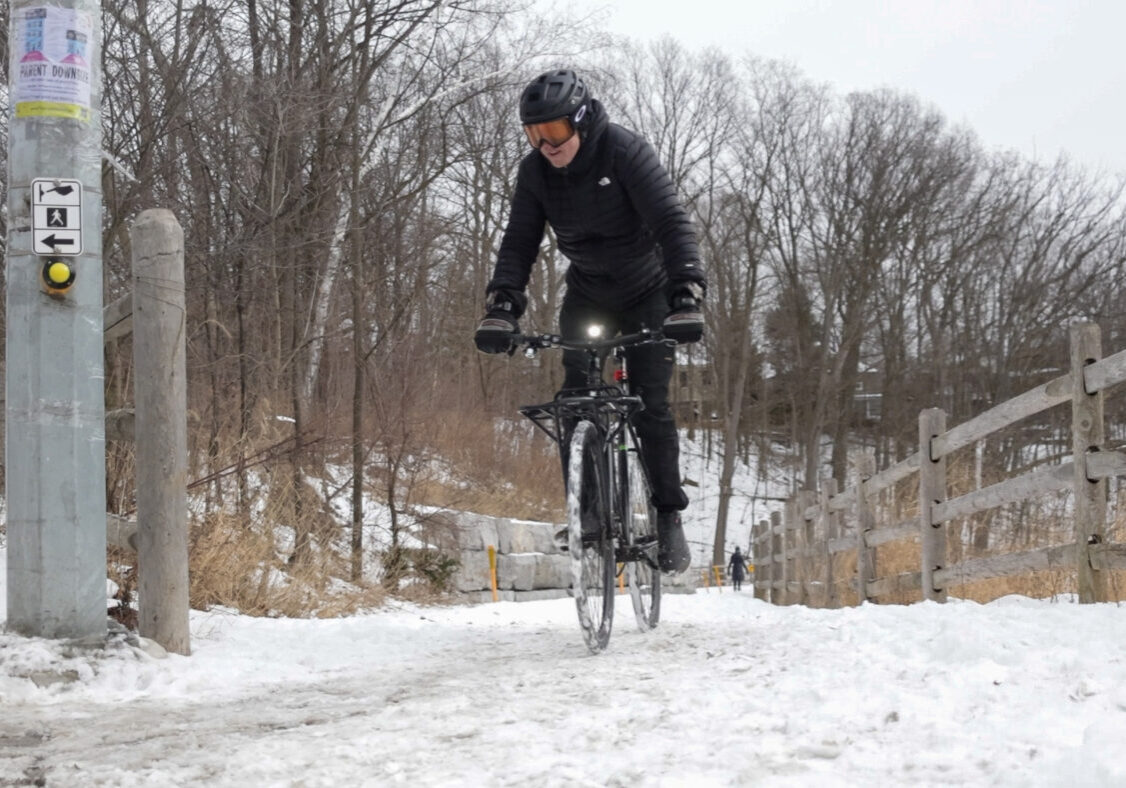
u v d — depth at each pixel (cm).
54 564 402
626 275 482
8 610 405
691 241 455
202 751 256
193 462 832
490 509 1623
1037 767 188
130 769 238
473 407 2006
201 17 944
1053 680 270
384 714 297
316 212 1208
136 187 888
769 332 4234
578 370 473
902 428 4025
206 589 736
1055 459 2092
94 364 414
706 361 4362
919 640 359
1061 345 3800
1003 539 870
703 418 4550
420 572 1199
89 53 422
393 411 1253
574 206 464
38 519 402
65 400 406
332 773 226
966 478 1107
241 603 766
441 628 609
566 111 432
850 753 212
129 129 903
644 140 464
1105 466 495
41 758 257
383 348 1326
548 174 466
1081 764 181
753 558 1733
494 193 2612
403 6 1347
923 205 3909
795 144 3953
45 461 403
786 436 4522
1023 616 402
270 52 1170
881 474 802
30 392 405
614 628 574
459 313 2431
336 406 1176
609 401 447
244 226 1062
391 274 1354
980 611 437
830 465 4366
